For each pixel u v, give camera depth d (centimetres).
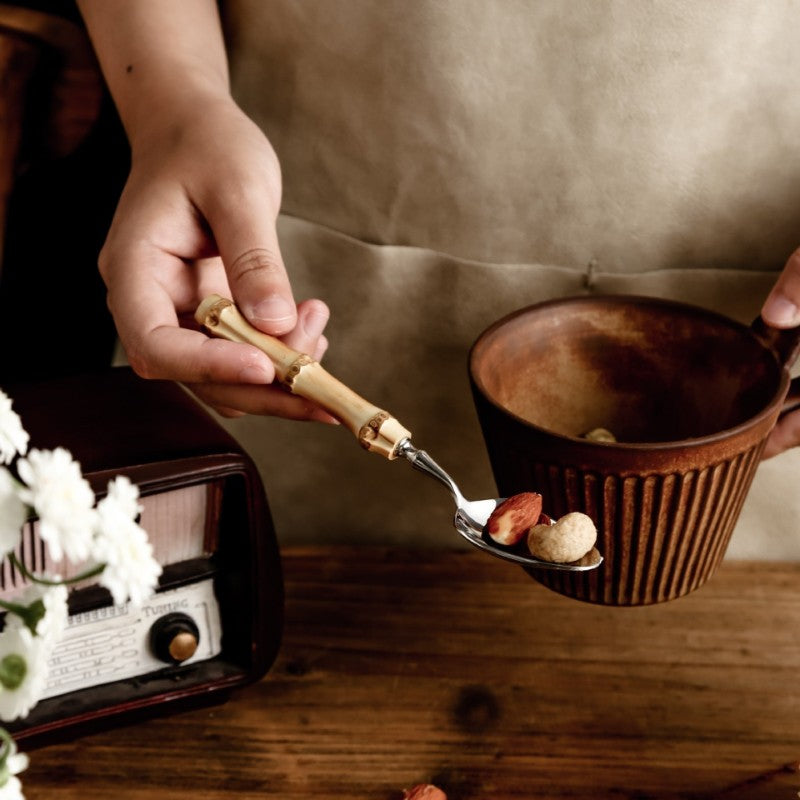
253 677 67
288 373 62
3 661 54
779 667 70
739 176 72
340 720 68
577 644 71
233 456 64
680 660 70
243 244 63
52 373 86
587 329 71
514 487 65
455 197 75
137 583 53
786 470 76
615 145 72
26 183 82
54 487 52
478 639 71
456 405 79
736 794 64
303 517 82
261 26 74
